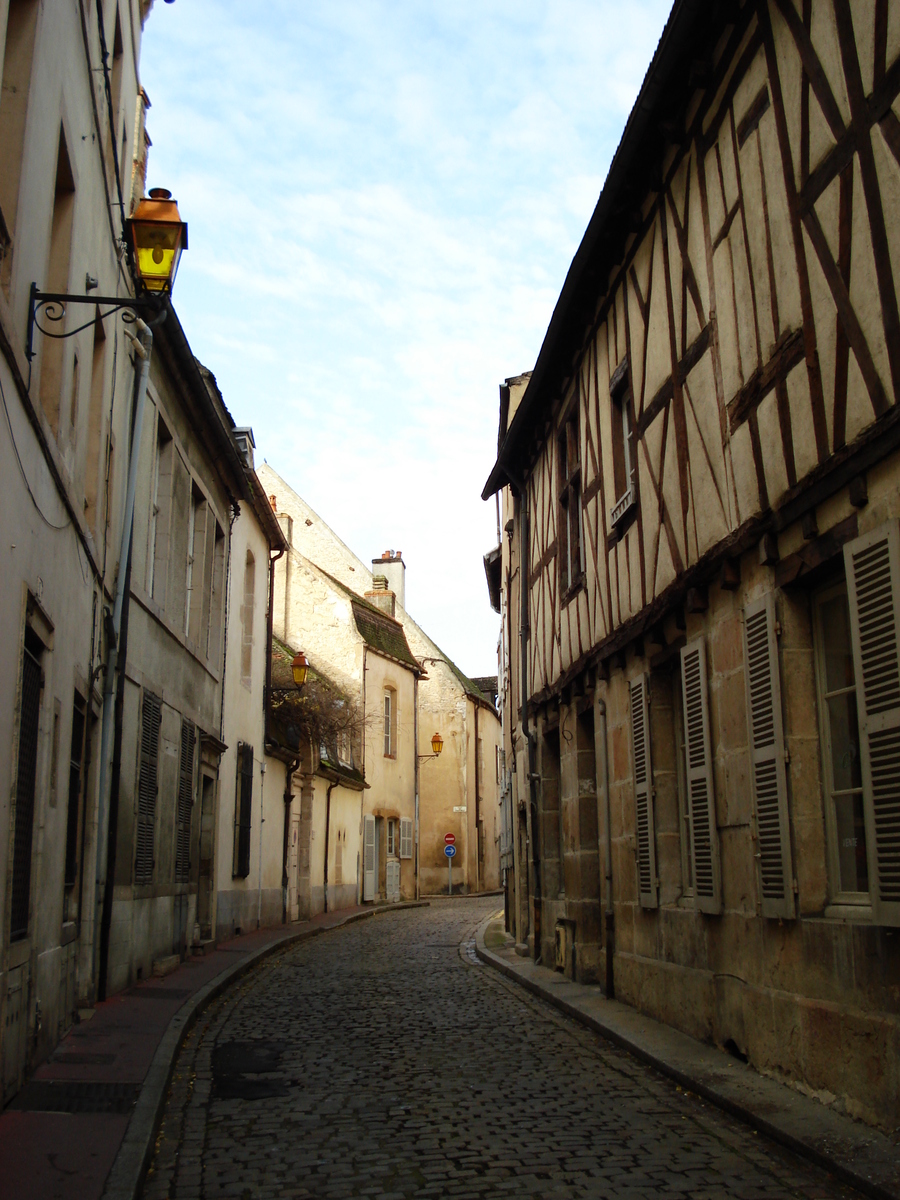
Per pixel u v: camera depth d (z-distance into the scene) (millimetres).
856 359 5430
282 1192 4652
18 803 5809
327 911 24203
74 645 7555
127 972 10336
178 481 12867
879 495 5234
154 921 11562
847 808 5875
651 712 8945
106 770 9352
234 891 16859
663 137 8375
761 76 6680
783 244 6324
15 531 5383
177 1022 8453
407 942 17672
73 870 8141
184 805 13219
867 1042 5246
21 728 5781
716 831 7324
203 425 13859
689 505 7930
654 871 8727
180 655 12938
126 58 9688
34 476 5840
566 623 12188
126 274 9797
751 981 6734
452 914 25844
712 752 7445
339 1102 6340
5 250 5262
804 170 6047
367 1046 8172
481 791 39062
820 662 6195
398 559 41250
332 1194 4617
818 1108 5609
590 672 11008
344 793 26484
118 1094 5980
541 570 13773
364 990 11531
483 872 38500
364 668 29562
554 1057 7699
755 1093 6016
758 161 6715
